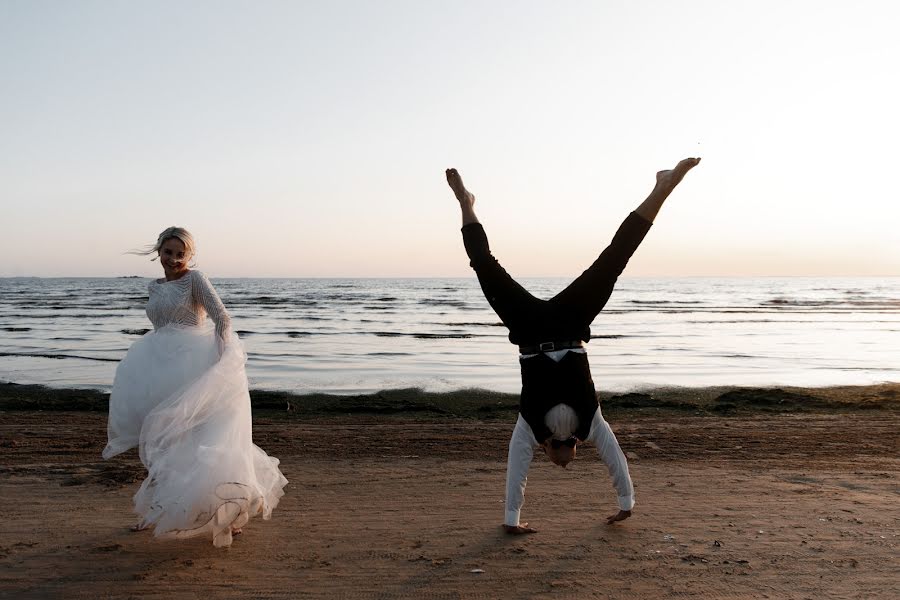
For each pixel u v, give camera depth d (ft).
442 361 65.46
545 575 13.42
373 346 80.38
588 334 15.33
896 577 13.29
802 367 61.41
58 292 349.61
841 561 14.10
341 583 13.02
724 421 34.14
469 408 39.40
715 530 16.10
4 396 42.83
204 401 13.89
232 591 12.62
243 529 16.19
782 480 20.92
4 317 136.26
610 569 13.71
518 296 15.34
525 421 15.65
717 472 21.97
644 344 84.12
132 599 12.24
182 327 14.96
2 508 17.58
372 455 24.64
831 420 34.63
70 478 20.56
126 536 15.58
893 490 19.72
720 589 12.75
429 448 26.02
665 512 17.54
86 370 56.70
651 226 15.17
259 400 39.34
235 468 13.37
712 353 73.56
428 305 212.02
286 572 13.55
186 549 14.80
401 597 12.41
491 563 14.05
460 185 16.52
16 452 24.52
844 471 22.15
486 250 15.71
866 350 77.71
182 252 15.02
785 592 12.60
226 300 245.45
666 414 37.24
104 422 33.47
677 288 554.46
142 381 14.47
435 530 16.17
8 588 12.64
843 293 395.55
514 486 15.83
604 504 18.33
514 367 60.80
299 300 250.16
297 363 63.16
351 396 42.70
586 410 15.03
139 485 19.83
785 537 15.57
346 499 18.80
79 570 13.55
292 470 22.20
